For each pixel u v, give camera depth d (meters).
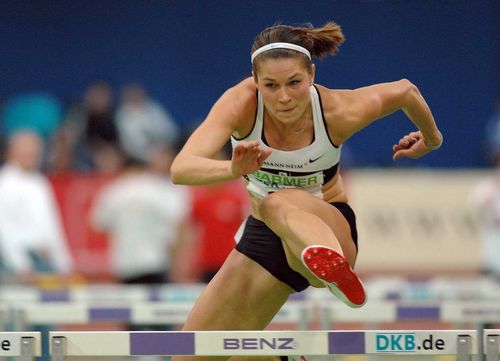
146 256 24.91
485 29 40.41
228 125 11.02
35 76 40.31
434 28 40.38
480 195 28.66
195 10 40.69
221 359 12.07
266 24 40.66
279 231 11.06
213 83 40.75
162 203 24.95
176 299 18.88
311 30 11.05
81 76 40.44
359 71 40.31
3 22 40.22
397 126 38.41
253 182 11.95
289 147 11.30
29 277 23.28
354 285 10.16
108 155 32.41
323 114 11.20
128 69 40.59
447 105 40.31
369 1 40.31
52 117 36.59
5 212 23.14
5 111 36.62
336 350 10.30
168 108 40.59
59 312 15.78
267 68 10.76
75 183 28.14
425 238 29.67
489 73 40.34
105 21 40.53
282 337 10.31
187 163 10.60
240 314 12.18
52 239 23.62
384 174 29.84
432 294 19.69
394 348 10.30
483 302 16.00
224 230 25.70
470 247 29.67
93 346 10.42
